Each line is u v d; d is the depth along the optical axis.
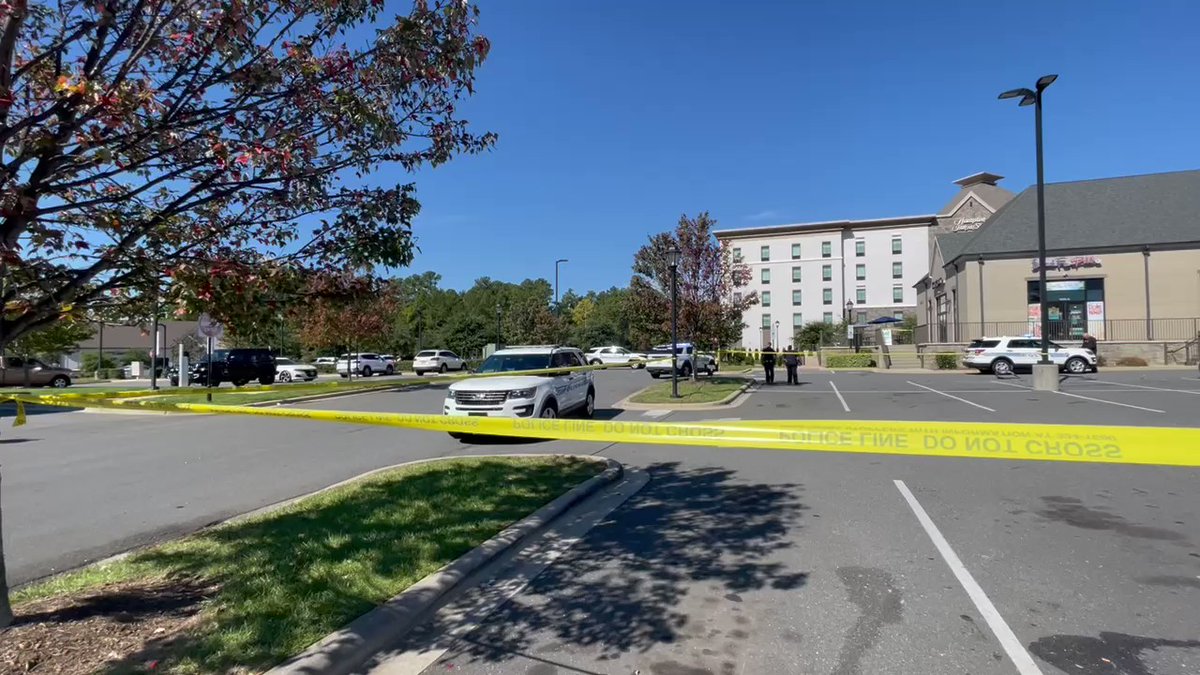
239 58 3.31
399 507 6.27
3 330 3.47
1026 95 18.44
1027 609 4.04
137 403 5.39
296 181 3.97
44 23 3.27
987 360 27.11
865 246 68.75
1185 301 31.52
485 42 4.29
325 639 3.53
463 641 3.76
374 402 19.25
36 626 3.65
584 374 13.81
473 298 93.44
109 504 7.14
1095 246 32.69
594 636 3.79
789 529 5.77
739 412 15.27
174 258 3.73
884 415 14.01
